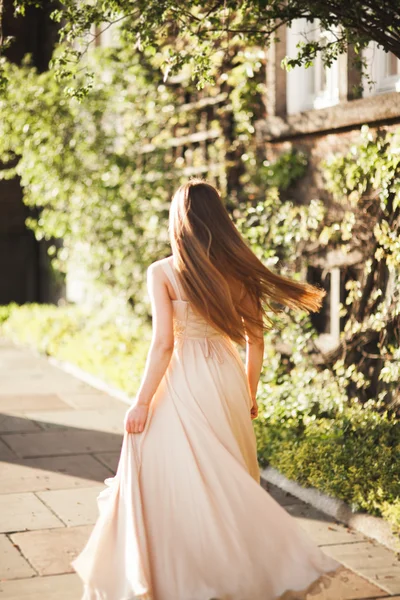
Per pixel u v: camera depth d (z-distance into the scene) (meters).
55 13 4.54
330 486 4.50
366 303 5.74
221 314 3.05
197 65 4.71
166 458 2.99
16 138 8.85
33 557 3.81
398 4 4.46
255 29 5.18
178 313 3.11
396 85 5.78
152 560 2.94
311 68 6.94
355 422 5.09
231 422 3.09
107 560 3.01
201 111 8.74
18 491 4.83
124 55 8.73
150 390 3.02
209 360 3.10
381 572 3.66
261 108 7.59
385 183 5.28
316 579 2.96
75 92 4.70
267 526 2.98
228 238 3.11
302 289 3.20
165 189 8.94
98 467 5.36
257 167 7.33
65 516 4.39
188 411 3.03
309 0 4.38
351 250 5.87
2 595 3.38
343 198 5.99
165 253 8.97
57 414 6.90
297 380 6.17
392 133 5.42
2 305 14.09
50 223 9.46
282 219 6.59
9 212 13.87
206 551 2.92
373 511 4.23
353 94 6.06
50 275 13.74
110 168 8.88
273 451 5.18
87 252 10.02
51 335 10.52
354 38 4.55
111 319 10.14
